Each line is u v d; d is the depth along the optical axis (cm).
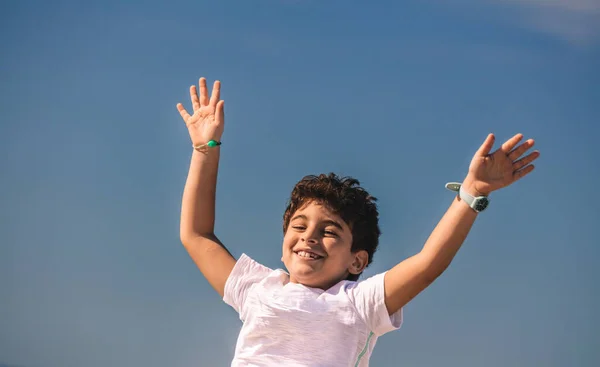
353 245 291
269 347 278
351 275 299
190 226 316
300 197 295
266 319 279
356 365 274
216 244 314
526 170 264
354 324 273
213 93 330
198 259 312
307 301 278
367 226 295
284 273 299
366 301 272
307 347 273
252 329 283
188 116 330
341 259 287
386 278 272
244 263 304
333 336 273
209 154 321
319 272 284
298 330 275
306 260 285
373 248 299
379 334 278
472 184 264
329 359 272
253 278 300
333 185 292
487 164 262
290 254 289
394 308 271
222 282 304
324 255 285
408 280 267
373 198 303
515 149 264
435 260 264
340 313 274
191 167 323
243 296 297
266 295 286
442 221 267
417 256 268
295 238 288
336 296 278
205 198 319
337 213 288
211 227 319
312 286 287
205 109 328
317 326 274
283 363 273
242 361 281
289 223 297
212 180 322
